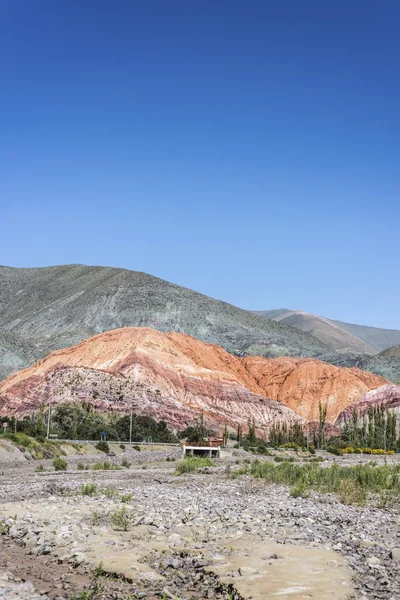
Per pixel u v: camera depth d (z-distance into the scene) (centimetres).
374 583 1403
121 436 13150
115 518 2223
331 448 14362
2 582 1397
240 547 1805
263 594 1316
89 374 18762
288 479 4422
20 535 1989
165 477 5072
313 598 1279
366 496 3422
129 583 1453
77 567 1596
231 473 5462
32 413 16350
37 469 5691
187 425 17425
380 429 17375
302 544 1866
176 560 1619
